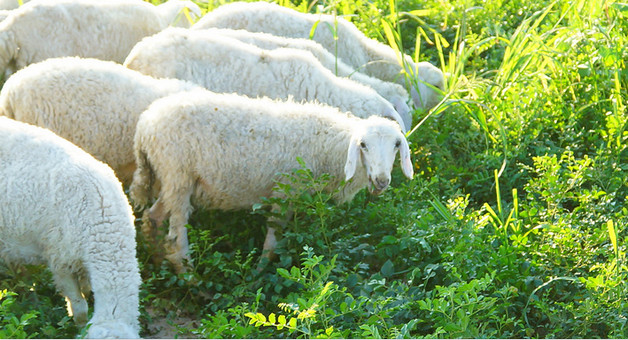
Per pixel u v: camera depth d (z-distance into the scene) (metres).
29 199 6.51
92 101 8.17
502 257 7.38
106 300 6.48
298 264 7.70
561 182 8.48
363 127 7.81
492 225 8.27
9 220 6.55
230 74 9.32
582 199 8.07
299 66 9.38
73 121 8.14
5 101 8.20
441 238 7.64
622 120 9.47
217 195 8.00
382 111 9.34
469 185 9.30
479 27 12.49
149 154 7.84
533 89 10.20
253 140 7.88
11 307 6.72
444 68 11.00
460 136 9.68
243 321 6.57
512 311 7.16
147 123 7.79
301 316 5.96
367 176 8.04
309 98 9.28
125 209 6.70
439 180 9.25
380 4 12.99
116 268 6.53
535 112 9.86
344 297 6.95
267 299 7.46
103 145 8.28
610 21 10.67
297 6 13.69
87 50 10.63
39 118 8.10
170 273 7.64
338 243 7.71
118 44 10.85
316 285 6.62
